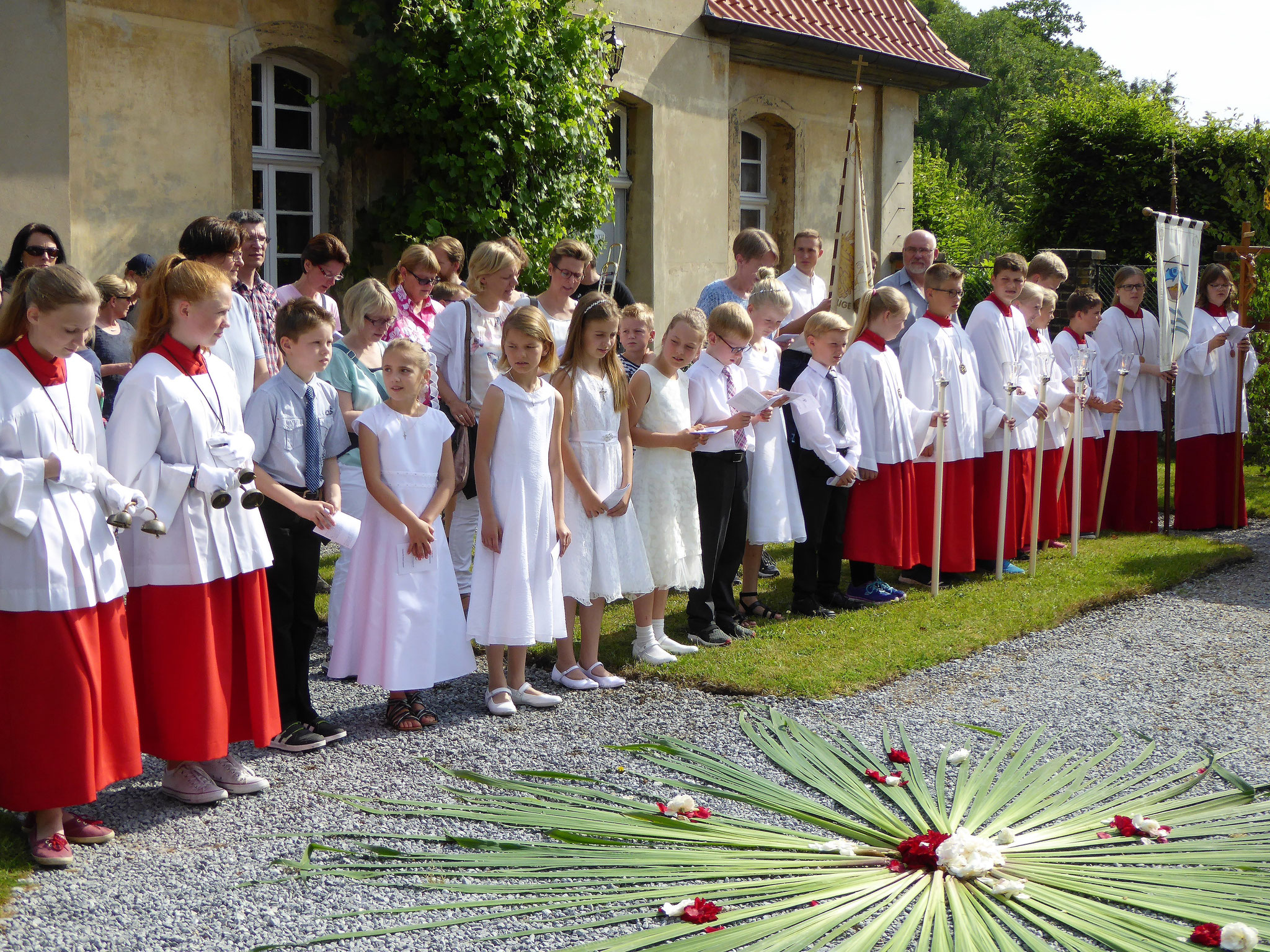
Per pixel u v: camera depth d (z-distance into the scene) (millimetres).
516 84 9219
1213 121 16062
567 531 5066
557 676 5340
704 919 3148
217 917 3168
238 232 4770
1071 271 12047
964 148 47031
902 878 3445
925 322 7156
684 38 12023
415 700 4828
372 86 9062
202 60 8320
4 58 7363
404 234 9258
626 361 5816
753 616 6453
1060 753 4531
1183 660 5762
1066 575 7379
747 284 7039
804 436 6293
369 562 4691
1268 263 10281
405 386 4684
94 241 7891
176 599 3834
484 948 3033
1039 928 3145
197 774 4000
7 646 3449
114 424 3789
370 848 3580
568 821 3764
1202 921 3154
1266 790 4137
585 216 10250
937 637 5973
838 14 14086
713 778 4152
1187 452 9188
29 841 3584
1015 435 7586
